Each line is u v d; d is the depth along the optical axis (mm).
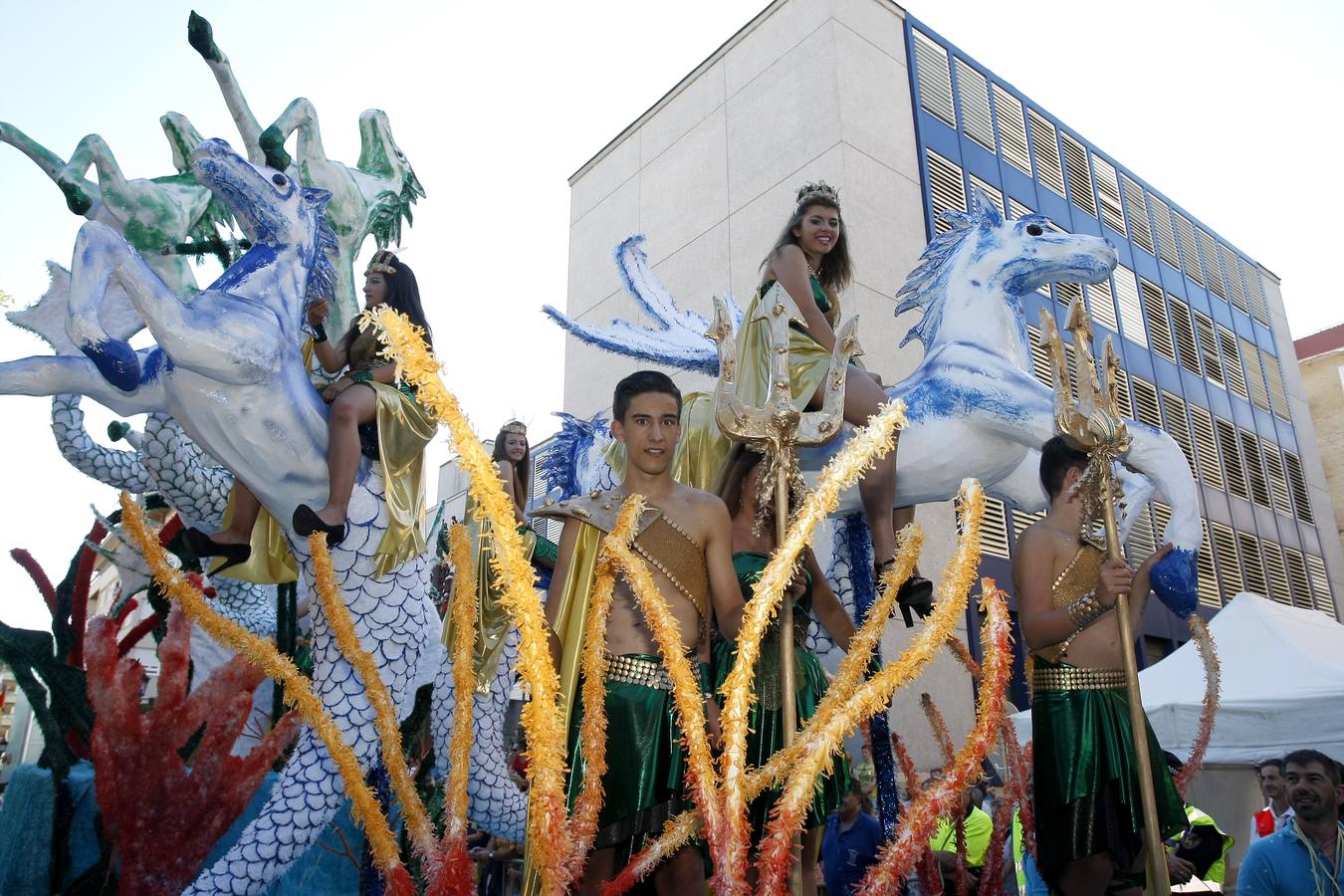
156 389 2941
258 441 2994
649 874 1971
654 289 5215
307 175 4668
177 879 2545
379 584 3133
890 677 1331
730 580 2164
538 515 2174
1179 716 6141
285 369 3062
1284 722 5840
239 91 3748
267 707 3824
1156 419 17594
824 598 2473
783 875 1189
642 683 2014
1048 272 4445
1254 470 19875
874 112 13656
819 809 2146
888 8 14852
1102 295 17531
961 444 4090
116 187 3803
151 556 1650
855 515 3762
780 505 1832
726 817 1193
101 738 2588
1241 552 18359
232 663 2752
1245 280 22641
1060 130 17891
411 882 1399
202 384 2930
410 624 3182
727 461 2678
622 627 2068
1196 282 20594
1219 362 20219
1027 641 2635
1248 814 7746
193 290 4016
